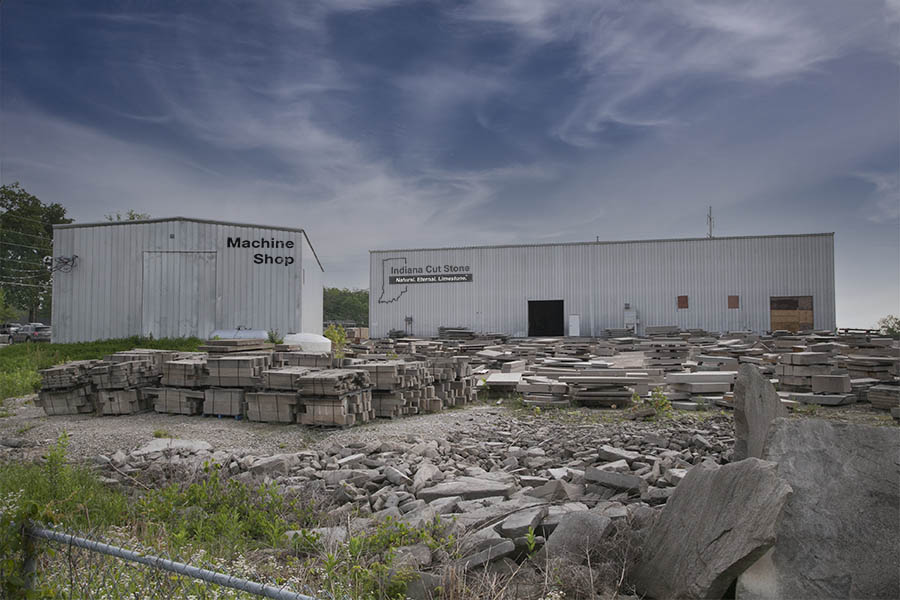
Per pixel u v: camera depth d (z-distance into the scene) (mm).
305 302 27906
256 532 5715
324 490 6965
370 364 12242
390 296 41812
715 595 3625
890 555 3533
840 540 3666
